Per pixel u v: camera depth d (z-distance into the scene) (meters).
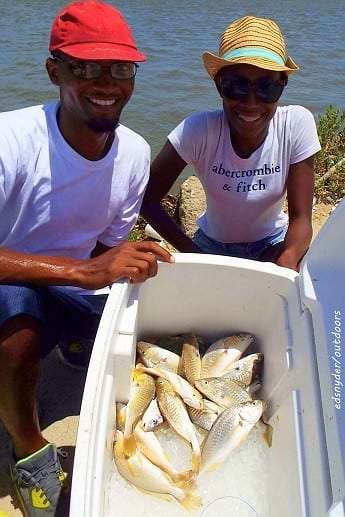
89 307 2.08
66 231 2.03
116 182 2.04
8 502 1.91
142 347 2.02
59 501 1.84
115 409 1.79
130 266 1.79
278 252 2.44
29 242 2.03
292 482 1.57
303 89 8.19
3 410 1.76
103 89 1.78
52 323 1.96
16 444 1.85
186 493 1.69
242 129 2.27
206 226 2.78
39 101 7.21
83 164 1.91
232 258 1.94
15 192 1.90
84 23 1.75
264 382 2.02
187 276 1.96
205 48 10.46
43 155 1.88
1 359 1.68
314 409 1.52
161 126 6.57
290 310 1.85
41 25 11.38
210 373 2.03
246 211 2.51
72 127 1.85
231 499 1.75
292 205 2.41
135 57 1.79
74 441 2.12
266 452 1.86
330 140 4.53
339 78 8.84
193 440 1.80
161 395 1.90
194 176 3.96
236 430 1.82
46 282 1.77
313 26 13.83
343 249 1.74
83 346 2.34
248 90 2.13
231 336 2.08
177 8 15.15
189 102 7.38
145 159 2.13
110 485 1.71
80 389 2.34
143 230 3.51
